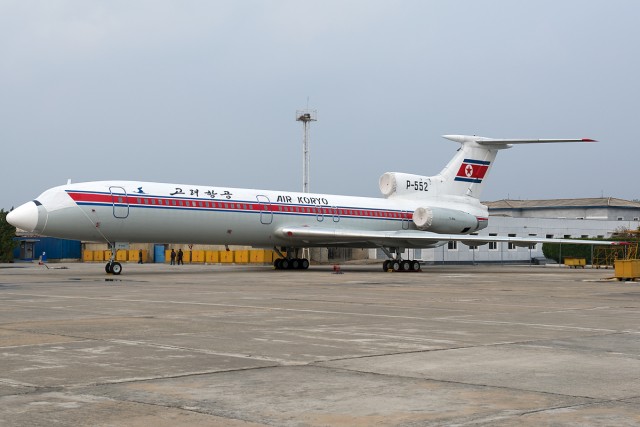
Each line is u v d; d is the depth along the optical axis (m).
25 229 38.00
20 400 8.21
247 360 10.95
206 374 9.81
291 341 13.05
